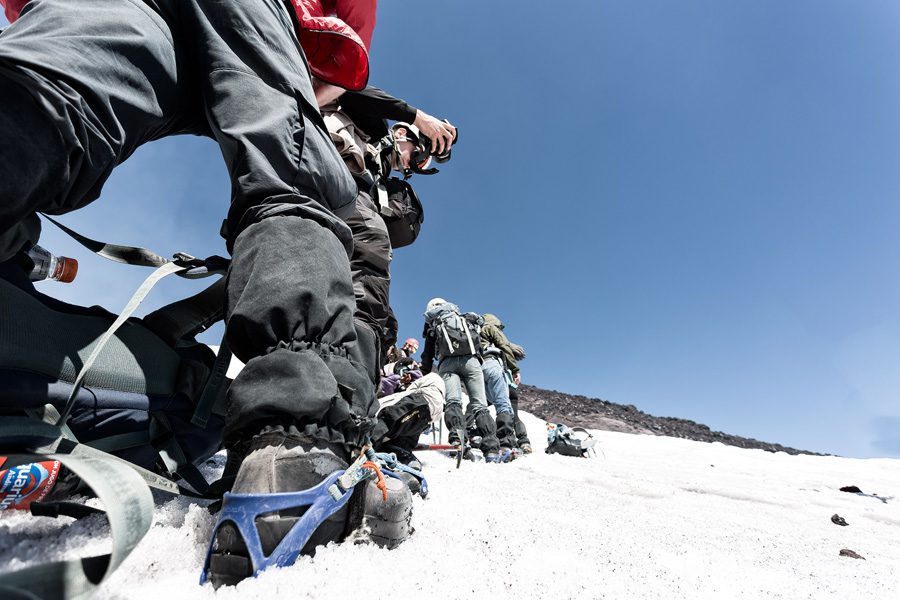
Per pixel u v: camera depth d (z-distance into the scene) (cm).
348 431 80
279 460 70
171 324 105
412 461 224
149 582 65
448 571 81
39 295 77
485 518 136
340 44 136
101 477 48
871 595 103
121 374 85
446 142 212
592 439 629
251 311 73
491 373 518
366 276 169
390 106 189
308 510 70
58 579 42
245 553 65
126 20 74
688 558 116
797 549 153
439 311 513
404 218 214
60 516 79
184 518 92
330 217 89
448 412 479
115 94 69
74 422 78
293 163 88
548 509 171
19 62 54
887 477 607
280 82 93
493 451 454
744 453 817
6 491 72
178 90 89
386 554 83
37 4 70
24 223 67
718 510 237
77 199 67
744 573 109
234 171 89
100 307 91
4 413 65
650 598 84
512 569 89
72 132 59
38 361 69
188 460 103
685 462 646
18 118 54
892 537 211
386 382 408
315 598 62
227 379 111
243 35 93
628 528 152
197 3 92
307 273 77
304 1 133
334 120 176
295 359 72
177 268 90
